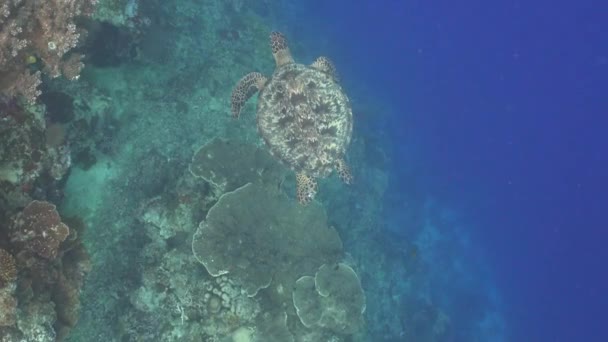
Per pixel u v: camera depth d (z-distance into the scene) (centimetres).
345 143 309
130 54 316
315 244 329
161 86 340
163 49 344
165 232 303
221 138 334
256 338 291
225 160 315
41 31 237
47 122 255
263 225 309
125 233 305
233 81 374
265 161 327
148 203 306
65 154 256
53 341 229
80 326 283
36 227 233
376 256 472
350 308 320
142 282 301
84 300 286
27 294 225
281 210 323
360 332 384
